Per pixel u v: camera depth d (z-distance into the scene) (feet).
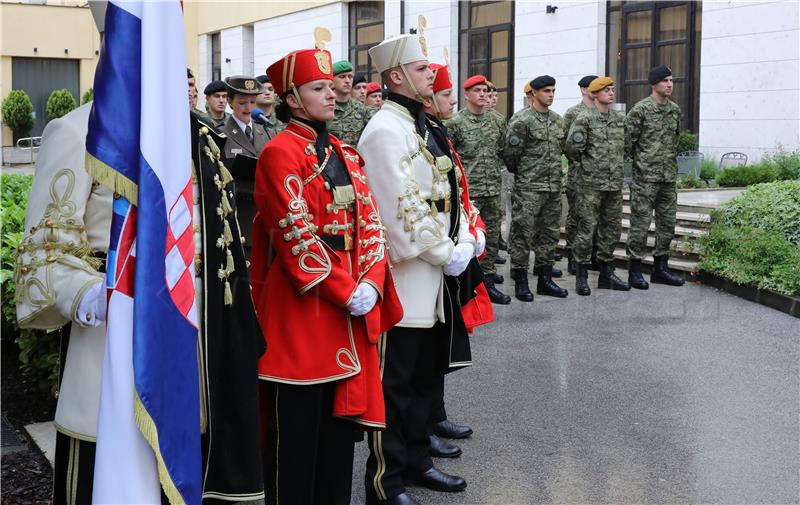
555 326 24.85
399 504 12.62
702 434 16.16
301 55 11.03
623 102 57.72
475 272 14.03
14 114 90.58
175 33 8.08
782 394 18.48
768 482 13.97
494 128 28.63
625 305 27.61
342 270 10.93
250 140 21.44
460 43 66.59
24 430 16.12
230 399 8.88
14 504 12.62
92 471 8.48
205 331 8.65
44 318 8.61
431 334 13.56
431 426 13.92
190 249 8.22
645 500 13.30
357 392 11.07
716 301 28.12
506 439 15.94
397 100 13.16
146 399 7.70
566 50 56.34
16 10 94.89
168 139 8.03
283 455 11.05
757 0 47.62
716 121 50.26
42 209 8.33
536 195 28.25
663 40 55.16
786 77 46.55
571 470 14.49
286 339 10.92
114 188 7.81
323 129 11.41
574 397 18.37
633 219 30.42
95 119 7.85
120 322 7.85
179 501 7.90
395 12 65.51
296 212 10.69
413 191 12.67
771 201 31.73
